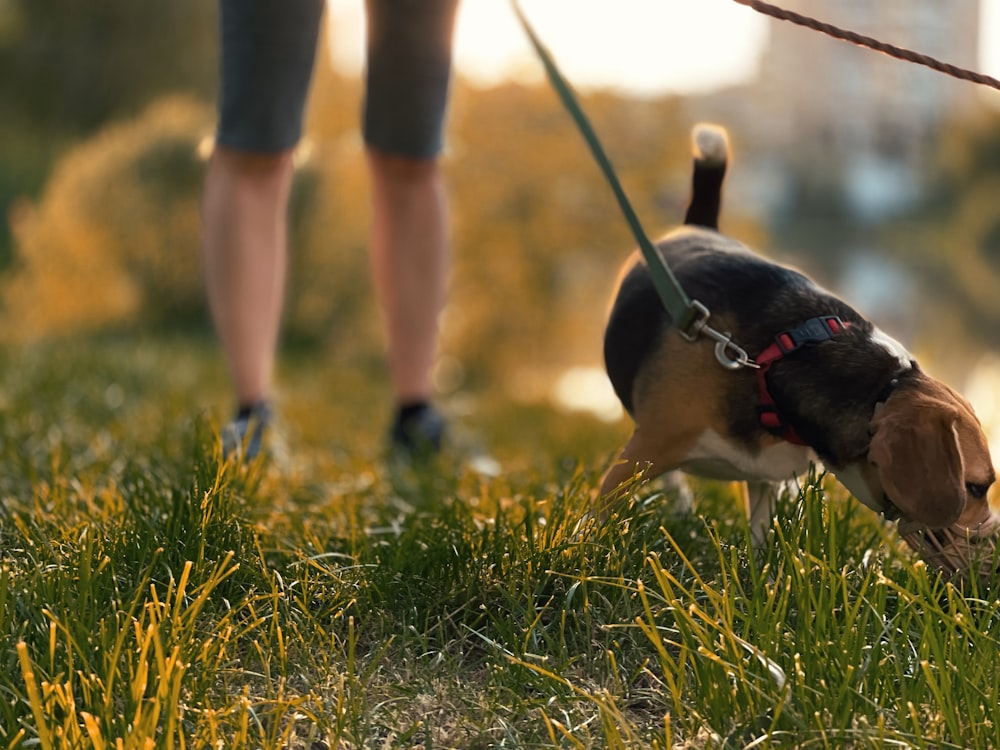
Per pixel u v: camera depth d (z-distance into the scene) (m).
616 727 1.73
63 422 3.33
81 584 1.83
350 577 2.03
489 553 2.04
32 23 21.48
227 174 2.58
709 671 1.77
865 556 2.03
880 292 23.61
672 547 2.05
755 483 2.22
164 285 9.96
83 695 1.73
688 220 2.35
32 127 20.83
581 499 2.15
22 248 10.47
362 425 4.91
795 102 40.28
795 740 1.70
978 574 1.91
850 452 1.97
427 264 2.82
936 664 1.76
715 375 2.04
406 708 1.80
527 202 14.02
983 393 3.23
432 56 2.63
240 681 1.83
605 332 2.20
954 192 37.41
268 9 2.47
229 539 2.04
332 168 11.28
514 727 1.77
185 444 2.78
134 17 21.22
